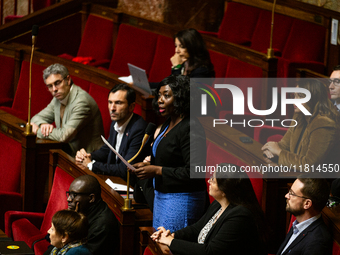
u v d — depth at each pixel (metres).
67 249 6.91
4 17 21.78
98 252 7.80
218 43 14.29
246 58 13.48
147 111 11.05
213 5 19.98
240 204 6.41
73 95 11.21
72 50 18.33
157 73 15.59
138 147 9.50
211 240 6.31
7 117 11.53
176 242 6.49
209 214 6.85
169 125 7.23
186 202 7.03
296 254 6.31
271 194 8.04
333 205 7.07
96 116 11.38
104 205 8.08
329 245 6.24
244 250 6.31
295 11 16.38
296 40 16.12
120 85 9.66
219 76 14.14
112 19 17.08
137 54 16.11
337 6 16.38
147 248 7.00
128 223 7.85
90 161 9.73
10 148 11.07
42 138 11.05
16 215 9.62
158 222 7.27
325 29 15.73
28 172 10.62
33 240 8.66
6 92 15.62
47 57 14.20
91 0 18.78
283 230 8.23
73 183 7.97
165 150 7.07
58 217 6.92
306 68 14.72
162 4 19.83
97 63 16.27
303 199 6.34
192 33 11.20
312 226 6.36
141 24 16.23
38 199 10.82
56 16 17.78
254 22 17.52
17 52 15.07
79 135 11.25
